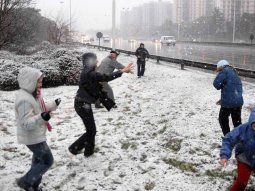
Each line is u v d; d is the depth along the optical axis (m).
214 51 45.72
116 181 6.07
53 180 6.12
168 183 5.94
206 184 5.89
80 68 15.60
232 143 4.84
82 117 6.82
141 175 6.27
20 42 22.78
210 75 18.30
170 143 7.65
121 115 10.23
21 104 4.98
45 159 5.38
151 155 7.12
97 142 7.93
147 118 9.75
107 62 10.70
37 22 28.39
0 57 16.38
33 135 5.16
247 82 16.22
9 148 7.57
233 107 7.38
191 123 8.77
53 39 31.59
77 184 6.00
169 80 16.61
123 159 7.01
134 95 13.19
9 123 9.45
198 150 7.14
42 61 15.79
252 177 5.98
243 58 33.12
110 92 11.02
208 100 11.46
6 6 19.80
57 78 15.02
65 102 12.08
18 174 6.35
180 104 11.11
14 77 13.91
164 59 24.73
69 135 8.48
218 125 8.56
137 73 18.44
